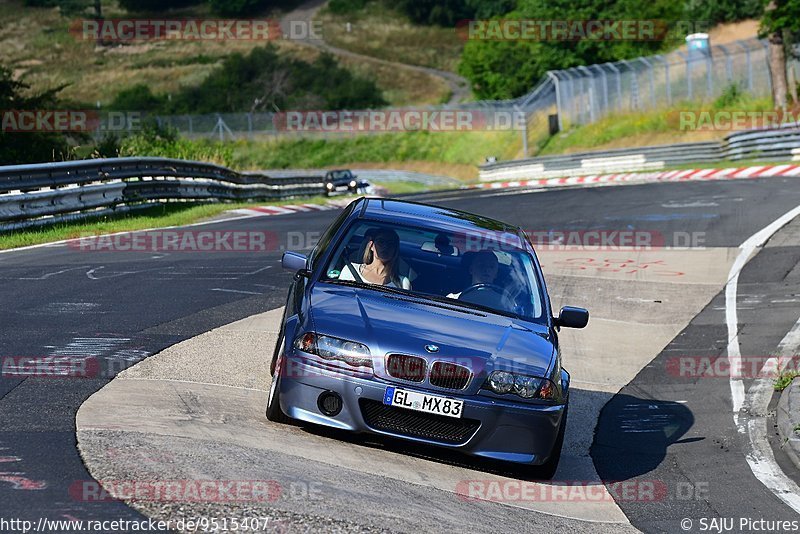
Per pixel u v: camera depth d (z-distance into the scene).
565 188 116.06
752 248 59.78
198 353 30.06
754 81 172.88
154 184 83.31
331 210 98.25
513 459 21.34
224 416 22.88
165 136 120.94
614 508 21.41
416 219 26.38
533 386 21.48
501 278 24.98
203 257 54.22
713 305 46.16
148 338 31.50
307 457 20.44
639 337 40.69
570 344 39.31
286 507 16.94
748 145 136.12
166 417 22.09
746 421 29.27
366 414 21.12
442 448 21.61
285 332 22.38
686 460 25.59
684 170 131.88
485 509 19.48
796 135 126.56
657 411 30.47
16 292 37.91
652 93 191.75
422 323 22.34
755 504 22.05
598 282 52.09
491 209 87.88
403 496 19.05
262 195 119.06
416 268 24.67
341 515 17.03
